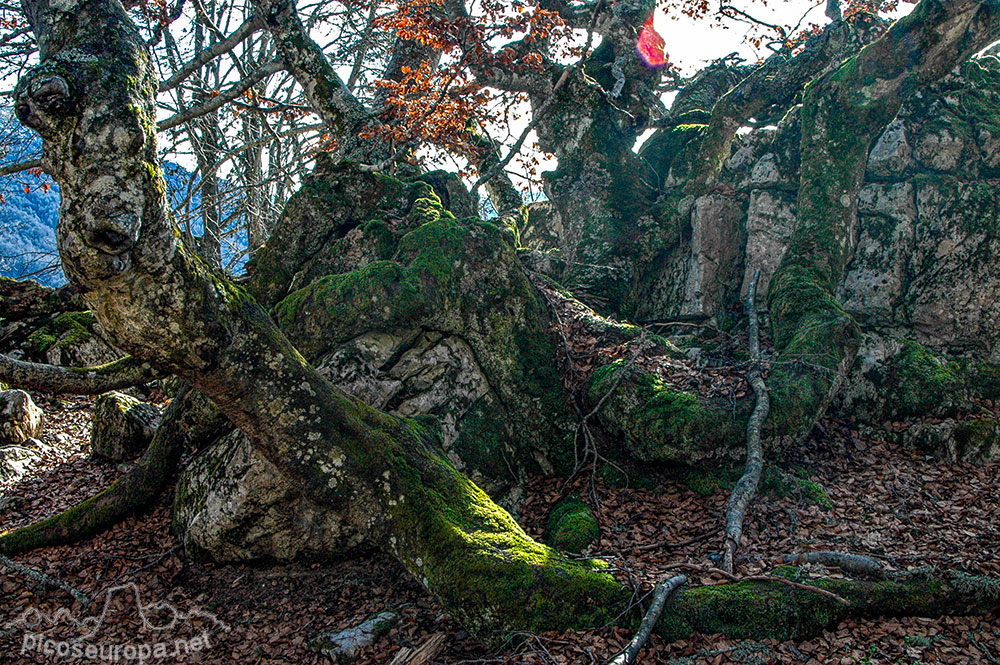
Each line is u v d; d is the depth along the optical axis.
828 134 10.48
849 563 6.27
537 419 9.00
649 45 14.45
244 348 5.80
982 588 5.83
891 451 9.10
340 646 6.20
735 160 12.75
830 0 12.82
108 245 4.77
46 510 9.09
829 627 5.77
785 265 10.29
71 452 10.73
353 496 6.29
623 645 5.59
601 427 8.98
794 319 9.52
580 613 5.82
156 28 11.85
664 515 7.81
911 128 11.21
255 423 6.05
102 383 6.12
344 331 8.47
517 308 9.33
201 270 5.53
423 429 7.36
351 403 6.61
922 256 10.56
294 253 10.23
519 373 9.08
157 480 8.62
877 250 10.73
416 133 11.55
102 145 4.68
